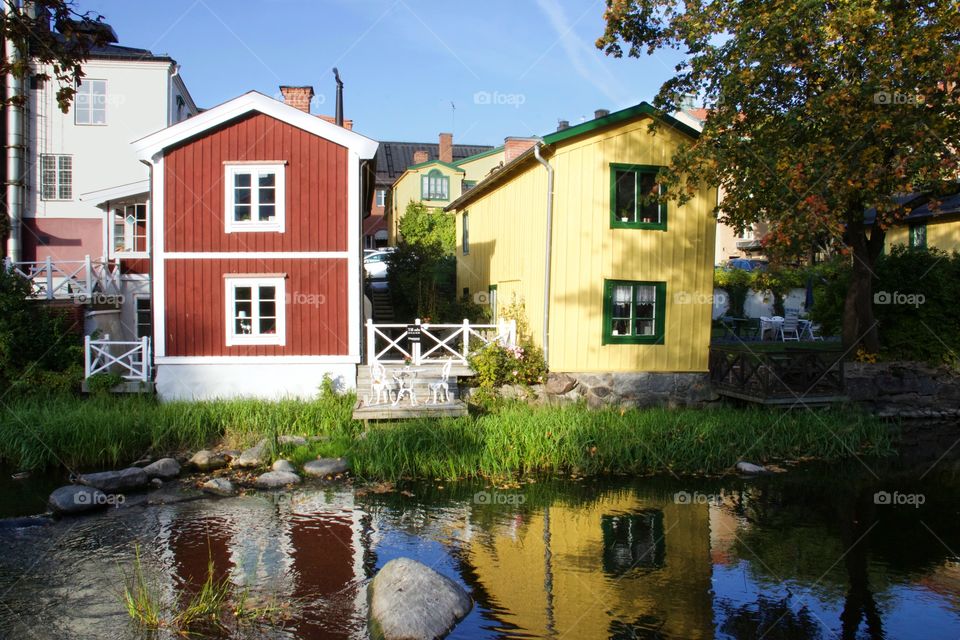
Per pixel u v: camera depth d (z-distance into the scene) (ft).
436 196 137.59
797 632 21.16
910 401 55.31
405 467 37.37
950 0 37.58
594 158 50.24
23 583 23.58
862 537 29.40
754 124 45.42
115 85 88.02
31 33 31.14
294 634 20.20
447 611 21.38
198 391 49.34
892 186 41.70
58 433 38.24
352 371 50.44
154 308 48.91
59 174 86.84
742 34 40.34
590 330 50.67
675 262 51.90
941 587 24.61
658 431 41.47
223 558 25.99
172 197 48.91
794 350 49.42
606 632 20.89
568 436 40.14
